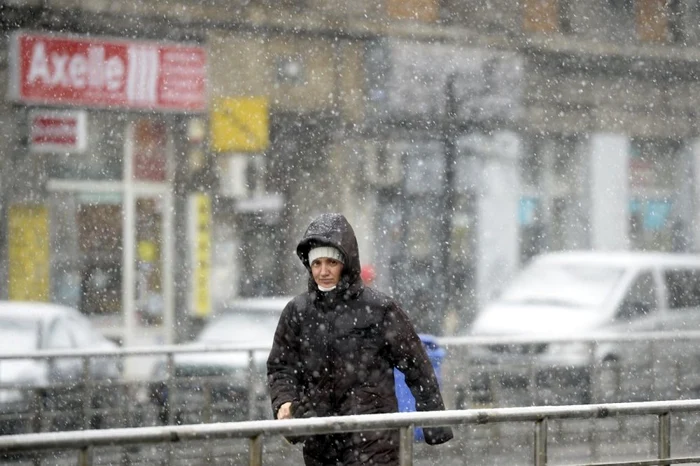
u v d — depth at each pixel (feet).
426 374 66.08
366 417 56.34
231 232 265.13
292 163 277.85
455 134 295.89
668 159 333.62
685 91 335.67
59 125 242.99
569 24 317.83
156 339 250.57
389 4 291.99
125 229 249.55
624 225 324.80
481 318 173.17
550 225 310.86
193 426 53.01
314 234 65.51
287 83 279.90
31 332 152.05
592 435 126.62
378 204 287.48
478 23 302.45
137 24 259.19
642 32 329.31
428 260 290.15
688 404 63.67
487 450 122.42
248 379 123.34
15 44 240.53
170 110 256.11
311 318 66.18
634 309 174.19
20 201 239.91
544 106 312.09
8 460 111.04
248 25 273.75
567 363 161.17
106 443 51.21
